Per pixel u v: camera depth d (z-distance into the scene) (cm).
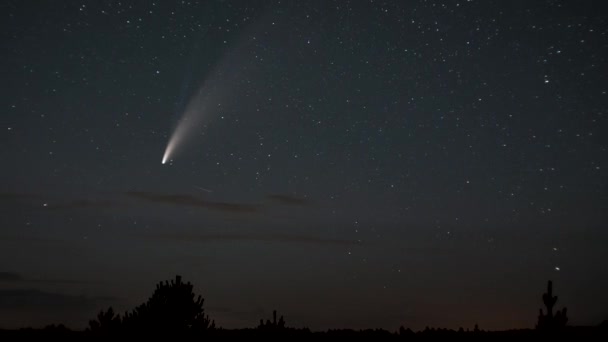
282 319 1475
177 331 1084
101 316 1104
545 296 894
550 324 884
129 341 1055
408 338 1555
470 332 1627
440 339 1507
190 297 1117
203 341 1084
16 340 1263
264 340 1368
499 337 1459
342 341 1494
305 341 1441
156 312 1088
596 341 1119
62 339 1260
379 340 1512
